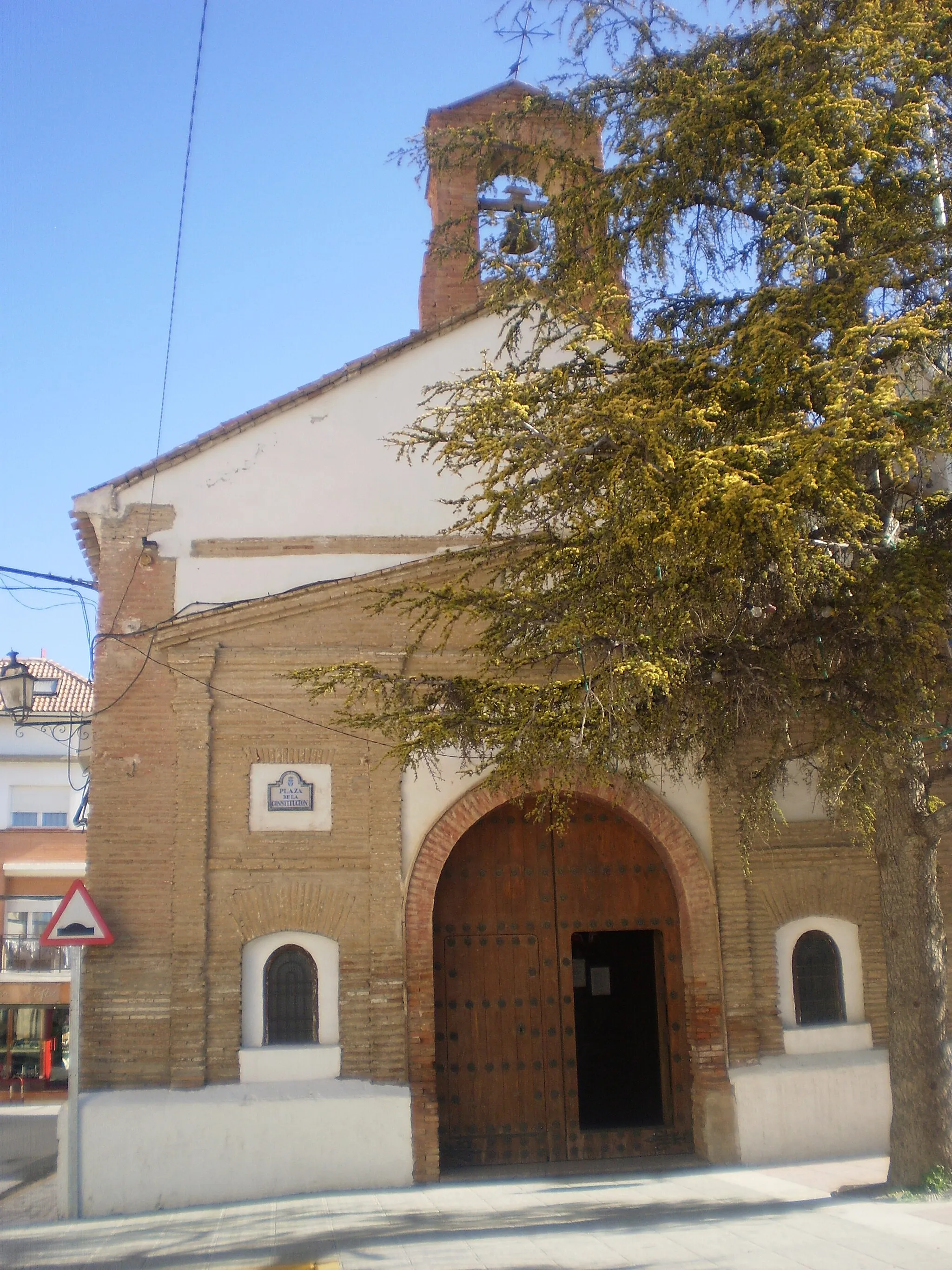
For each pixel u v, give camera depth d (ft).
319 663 43.24
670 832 43.86
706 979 42.78
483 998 44.24
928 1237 26.12
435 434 36.24
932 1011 31.40
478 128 39.06
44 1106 96.84
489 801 42.86
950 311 30.83
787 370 30.40
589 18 36.55
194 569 43.98
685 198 35.22
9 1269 29.07
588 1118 47.26
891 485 34.27
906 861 32.17
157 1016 39.81
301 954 41.39
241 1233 32.22
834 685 32.81
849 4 34.47
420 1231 31.01
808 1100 41.73
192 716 42.14
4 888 113.09
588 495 32.94
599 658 32.99
